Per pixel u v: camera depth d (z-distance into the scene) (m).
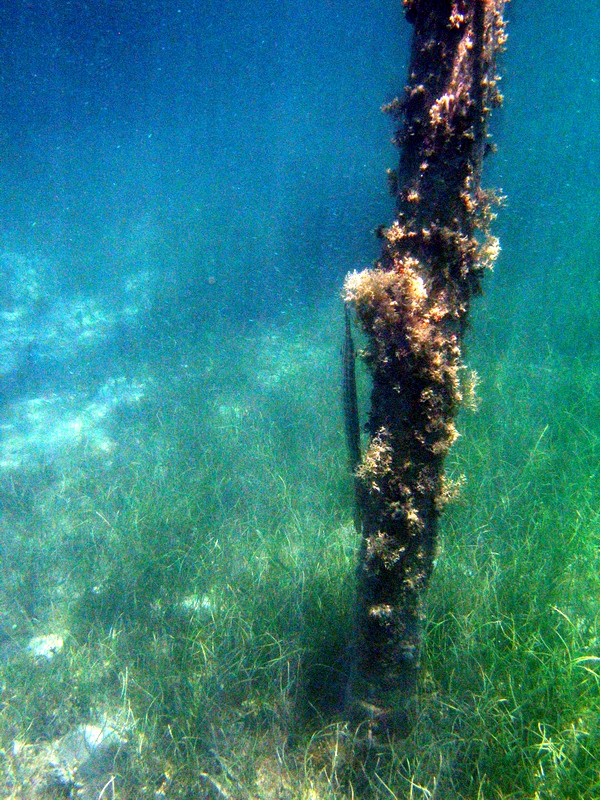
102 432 7.47
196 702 3.17
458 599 3.56
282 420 6.80
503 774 2.60
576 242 12.84
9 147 34.59
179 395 7.93
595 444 5.33
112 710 3.33
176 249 16.61
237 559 4.47
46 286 14.54
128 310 12.59
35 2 26.78
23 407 8.38
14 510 5.68
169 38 40.53
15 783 2.96
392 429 2.29
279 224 16.84
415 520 2.35
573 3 32.84
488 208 2.24
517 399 6.29
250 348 9.61
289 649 3.39
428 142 2.06
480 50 2.00
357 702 2.76
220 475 5.78
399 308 2.12
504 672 3.04
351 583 3.74
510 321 8.55
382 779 2.62
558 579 3.65
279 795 2.70
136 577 4.41
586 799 2.44
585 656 2.95
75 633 4.00
